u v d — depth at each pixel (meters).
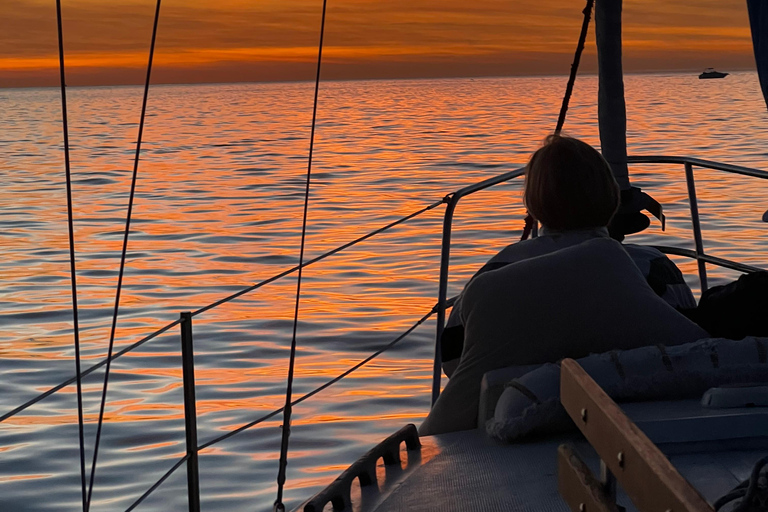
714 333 2.49
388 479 2.15
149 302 13.07
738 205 19.98
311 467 6.48
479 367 2.35
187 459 2.37
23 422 7.86
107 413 8.00
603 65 3.86
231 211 22.86
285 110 100.38
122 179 32.31
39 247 18.31
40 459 6.95
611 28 3.83
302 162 36.94
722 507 1.45
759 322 2.46
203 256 16.75
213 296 13.35
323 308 12.04
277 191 27.25
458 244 16.64
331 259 15.66
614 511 1.30
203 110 107.31
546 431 2.19
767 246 15.05
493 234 17.58
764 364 2.06
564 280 2.31
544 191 2.48
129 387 8.80
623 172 3.89
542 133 50.84
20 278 15.13
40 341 10.99
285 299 12.72
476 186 3.54
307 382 8.67
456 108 93.81
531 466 2.10
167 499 6.06
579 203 2.45
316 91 2.21
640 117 60.34
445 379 8.52
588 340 2.27
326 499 1.94
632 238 15.98
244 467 6.50
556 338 2.28
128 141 53.84
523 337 2.31
